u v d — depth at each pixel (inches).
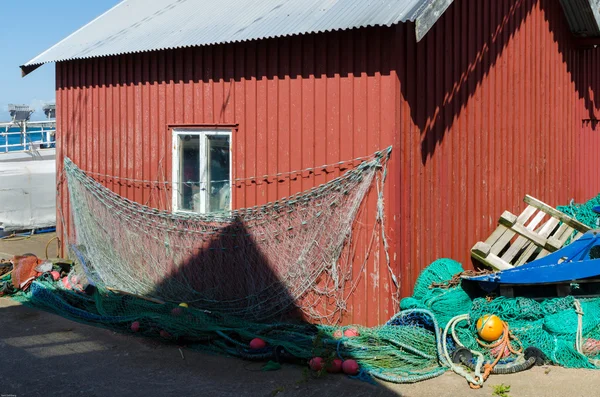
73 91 471.5
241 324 338.0
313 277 342.6
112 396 267.0
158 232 406.6
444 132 349.4
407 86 319.9
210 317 346.3
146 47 397.1
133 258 421.7
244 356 307.1
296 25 331.0
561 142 483.2
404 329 302.7
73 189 470.0
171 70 401.7
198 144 393.4
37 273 435.2
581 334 296.4
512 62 414.0
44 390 273.6
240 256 367.6
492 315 297.4
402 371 285.0
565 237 384.5
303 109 342.6
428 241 339.0
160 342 337.1
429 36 335.3
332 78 331.9
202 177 389.4
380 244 320.8
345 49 326.6
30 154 779.4
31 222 636.1
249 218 363.6
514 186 418.3
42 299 407.8
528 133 434.9
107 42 449.4
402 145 318.3
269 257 356.8
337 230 333.4
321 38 334.6
